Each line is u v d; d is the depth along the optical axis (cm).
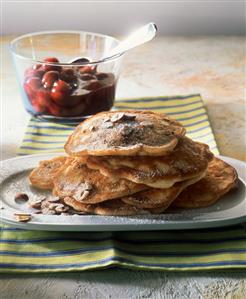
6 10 108
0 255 48
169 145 51
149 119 55
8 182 56
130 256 48
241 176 57
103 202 51
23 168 58
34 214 50
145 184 51
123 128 53
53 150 67
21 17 109
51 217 50
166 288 45
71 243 49
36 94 69
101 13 110
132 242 50
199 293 45
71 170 54
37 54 80
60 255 48
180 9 110
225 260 47
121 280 46
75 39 80
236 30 112
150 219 49
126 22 111
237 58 97
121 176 51
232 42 105
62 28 111
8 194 55
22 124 74
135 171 51
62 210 52
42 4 109
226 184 54
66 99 69
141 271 47
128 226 49
